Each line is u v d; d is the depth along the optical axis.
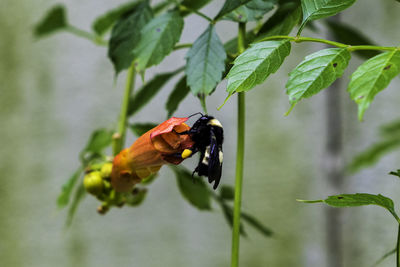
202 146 0.58
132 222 1.42
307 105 1.35
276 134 1.38
